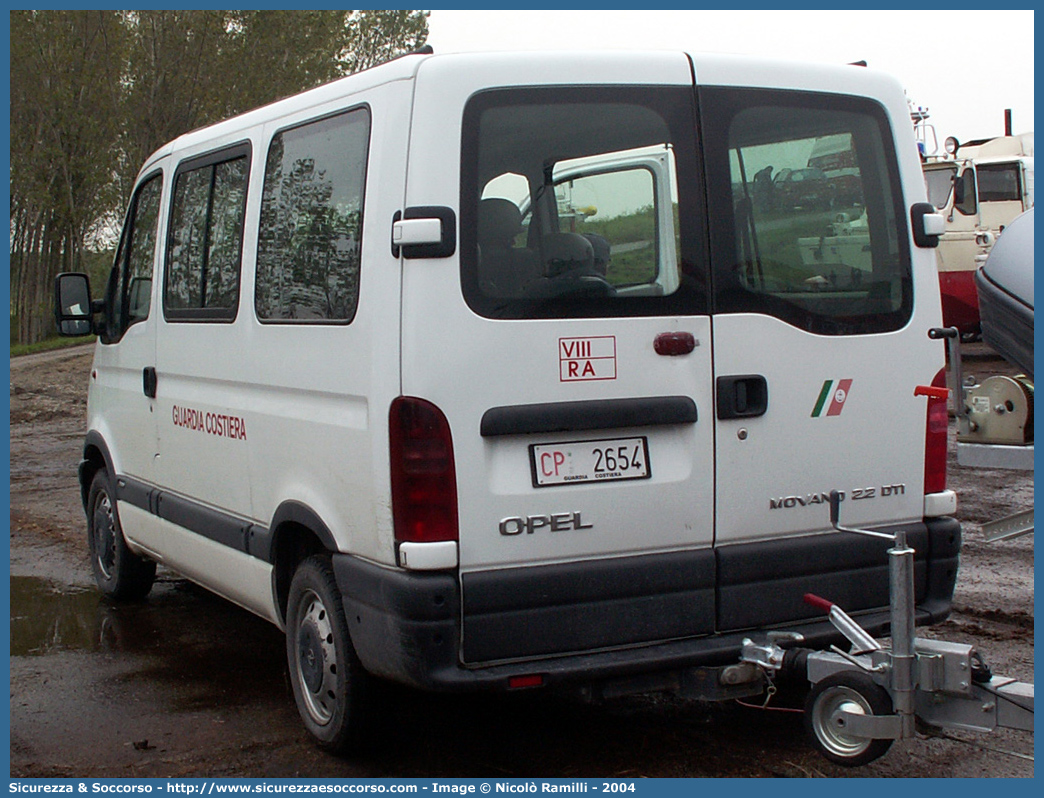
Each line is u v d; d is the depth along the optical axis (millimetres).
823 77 4387
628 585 3990
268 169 4879
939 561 4559
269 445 4738
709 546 4141
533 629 3877
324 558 4449
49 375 22531
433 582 3764
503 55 3932
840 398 4340
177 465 5785
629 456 4016
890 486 4469
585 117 4000
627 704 4914
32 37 28094
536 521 3885
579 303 3934
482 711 4867
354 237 4125
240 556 5078
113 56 28250
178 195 5883
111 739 4742
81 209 30391
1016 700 3584
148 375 6062
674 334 4039
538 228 3922
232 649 5996
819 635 4176
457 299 3799
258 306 4820
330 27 28031
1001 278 4078
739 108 4207
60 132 29000
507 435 3854
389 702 4281
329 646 4414
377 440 3900
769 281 4211
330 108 4406
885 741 3727
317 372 4305
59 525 9406
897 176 4523
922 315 4535
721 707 4852
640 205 4043
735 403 4137
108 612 6797
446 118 3842
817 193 4336
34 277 38656
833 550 4328
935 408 4566
